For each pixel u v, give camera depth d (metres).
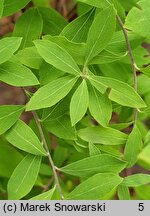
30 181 0.35
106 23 0.33
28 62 0.35
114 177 0.34
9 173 0.39
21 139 0.34
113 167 0.35
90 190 0.34
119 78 0.40
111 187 0.34
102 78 0.34
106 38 0.34
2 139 0.41
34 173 0.35
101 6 0.34
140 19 0.34
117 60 0.38
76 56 0.34
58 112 0.36
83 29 0.36
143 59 0.40
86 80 0.35
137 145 0.35
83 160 0.35
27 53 0.35
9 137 0.34
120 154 0.37
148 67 0.35
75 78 0.34
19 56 0.35
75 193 0.34
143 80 0.40
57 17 0.39
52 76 0.35
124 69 0.41
